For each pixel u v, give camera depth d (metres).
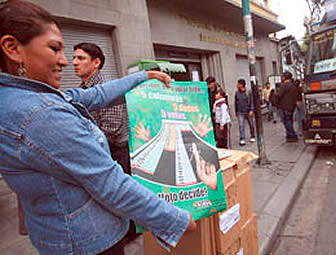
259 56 15.90
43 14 0.84
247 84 14.09
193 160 1.31
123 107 2.20
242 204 1.85
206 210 1.27
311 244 2.61
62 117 0.79
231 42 12.27
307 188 4.03
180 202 1.22
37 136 0.75
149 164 1.20
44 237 0.88
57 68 0.90
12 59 0.81
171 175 1.23
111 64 6.43
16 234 2.92
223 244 1.62
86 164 0.80
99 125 2.11
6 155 0.78
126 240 2.61
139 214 0.87
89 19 5.70
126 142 2.27
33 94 0.80
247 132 9.05
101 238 0.90
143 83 1.31
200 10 10.22
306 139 5.54
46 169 0.78
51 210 0.84
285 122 6.81
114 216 0.94
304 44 6.09
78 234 0.86
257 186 3.97
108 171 0.83
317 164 5.14
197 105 1.42
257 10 14.06
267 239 2.57
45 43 0.83
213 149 1.40
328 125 5.23
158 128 1.27
